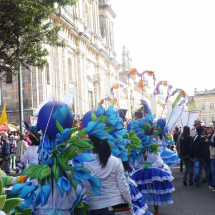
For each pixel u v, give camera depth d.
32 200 3.03
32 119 6.64
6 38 12.37
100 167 3.55
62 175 3.22
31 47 12.83
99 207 3.49
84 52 33.09
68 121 3.38
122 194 3.57
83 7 35.84
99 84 38.19
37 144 6.70
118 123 4.30
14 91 22.28
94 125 3.46
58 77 26.08
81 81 31.67
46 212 3.13
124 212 3.59
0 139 14.07
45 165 3.18
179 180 11.14
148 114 6.45
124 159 4.44
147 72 8.65
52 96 3.76
